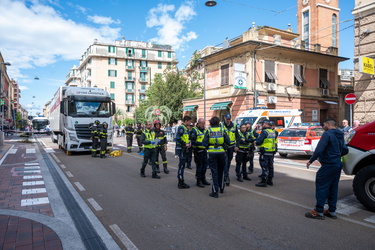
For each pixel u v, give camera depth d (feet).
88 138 44.80
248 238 12.71
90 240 12.47
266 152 23.20
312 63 80.84
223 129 20.20
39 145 68.54
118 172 30.04
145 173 29.55
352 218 15.46
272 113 53.57
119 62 203.62
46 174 28.32
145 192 21.26
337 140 15.07
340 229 13.80
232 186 23.39
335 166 14.90
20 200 18.74
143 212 16.44
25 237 12.63
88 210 16.72
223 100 76.95
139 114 137.08
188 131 23.36
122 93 203.31
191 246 11.93
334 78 85.76
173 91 106.63
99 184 24.04
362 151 17.24
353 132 17.99
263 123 23.49
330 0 107.96
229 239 12.60
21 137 115.14
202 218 15.38
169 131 83.15
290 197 19.72
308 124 47.44
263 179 23.03
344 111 90.99
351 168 17.74
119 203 18.26
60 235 12.88
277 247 11.79
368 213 16.29
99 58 198.29
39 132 151.02
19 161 37.88
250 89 69.00
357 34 45.06
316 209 15.39
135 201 18.75
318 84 81.56
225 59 76.84
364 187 16.65
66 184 23.80
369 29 43.21
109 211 16.61
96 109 45.91
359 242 12.30
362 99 44.19
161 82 109.50
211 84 82.33
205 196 20.07
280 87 73.97
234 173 29.81
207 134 20.06
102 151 42.16
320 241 12.39
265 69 71.97
